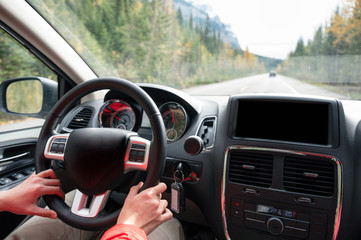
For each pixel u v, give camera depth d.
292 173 1.07
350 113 1.14
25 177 1.29
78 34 1.74
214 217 1.24
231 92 1.65
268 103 1.18
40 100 1.68
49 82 1.68
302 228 1.06
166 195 1.41
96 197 0.72
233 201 1.16
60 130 1.44
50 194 0.73
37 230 0.86
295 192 1.06
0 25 1.30
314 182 1.05
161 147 0.66
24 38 1.39
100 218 0.69
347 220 1.01
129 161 0.69
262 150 1.11
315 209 1.04
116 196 1.15
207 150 1.22
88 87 0.80
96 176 0.67
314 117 1.11
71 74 1.62
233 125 1.19
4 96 1.60
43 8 1.45
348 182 1.00
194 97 1.60
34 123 1.64
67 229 0.94
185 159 1.25
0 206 0.65
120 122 1.38
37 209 0.68
